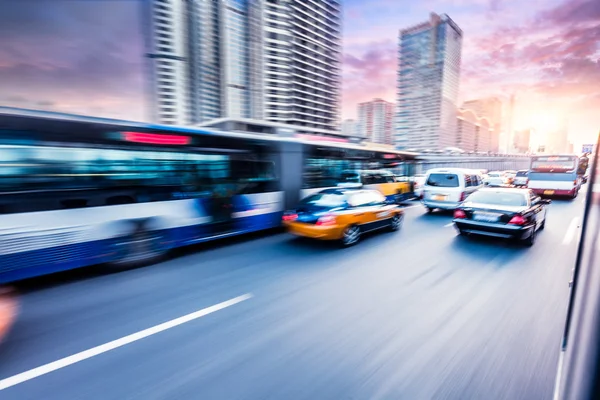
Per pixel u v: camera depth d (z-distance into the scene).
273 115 72.94
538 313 3.90
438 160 35.97
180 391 2.55
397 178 14.25
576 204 14.91
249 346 3.20
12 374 2.77
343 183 10.99
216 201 7.16
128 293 4.62
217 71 62.00
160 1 53.44
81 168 5.15
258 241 7.89
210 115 61.22
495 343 3.23
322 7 83.12
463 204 7.95
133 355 3.06
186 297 4.46
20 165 4.59
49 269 4.89
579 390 0.92
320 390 2.55
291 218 7.49
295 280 5.12
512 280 5.05
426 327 3.57
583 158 25.11
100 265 5.93
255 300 4.34
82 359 2.99
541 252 6.67
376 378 2.70
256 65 68.75
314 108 84.06
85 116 5.21
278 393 2.52
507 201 7.54
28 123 4.62
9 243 4.53
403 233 8.61
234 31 64.06
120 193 5.61
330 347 3.17
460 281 5.03
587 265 1.29
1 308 4.10
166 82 55.50
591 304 1.02
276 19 71.31
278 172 8.65
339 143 10.91
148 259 6.00
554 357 2.98
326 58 86.69
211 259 6.36
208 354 3.06
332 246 7.31
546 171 17.20
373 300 4.32
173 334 3.45
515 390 2.55
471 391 2.54
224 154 7.30
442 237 8.12
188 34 56.84
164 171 6.21
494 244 7.38
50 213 4.86
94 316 3.89
